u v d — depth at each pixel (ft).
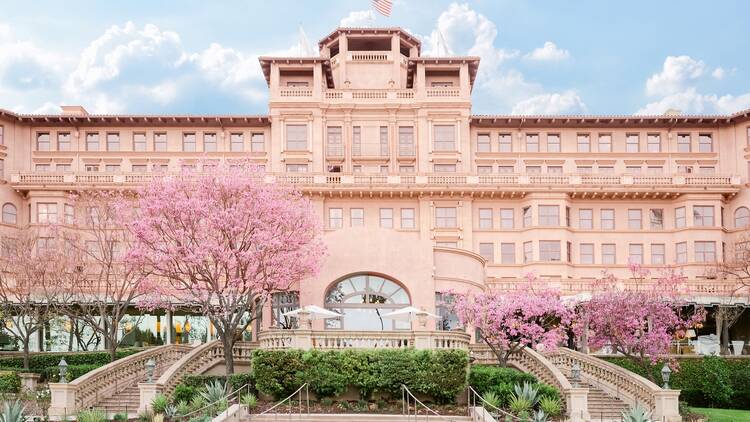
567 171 247.70
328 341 120.37
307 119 242.99
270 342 122.31
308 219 149.07
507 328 139.95
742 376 142.82
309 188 229.66
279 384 115.44
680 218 237.45
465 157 242.17
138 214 146.61
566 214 234.99
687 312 189.78
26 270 164.04
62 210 227.20
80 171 237.25
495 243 235.20
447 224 234.99
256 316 144.25
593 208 239.30
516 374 120.37
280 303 157.99
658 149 250.37
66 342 189.98
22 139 241.14
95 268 189.67
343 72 251.80
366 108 244.01
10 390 127.24
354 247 154.20
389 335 120.16
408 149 244.01
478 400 118.52
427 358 115.75
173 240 139.23
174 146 245.24
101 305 162.91
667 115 245.65
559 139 250.78
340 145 243.40
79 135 243.40
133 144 245.24
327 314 131.64
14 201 228.84
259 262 136.46
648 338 138.72
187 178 146.20
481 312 138.72
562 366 143.13
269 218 141.38
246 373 123.13
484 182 234.99
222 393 108.58
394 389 115.44
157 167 222.07
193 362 129.39
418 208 235.40
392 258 154.51
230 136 247.50
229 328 132.98
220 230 137.69
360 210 234.58
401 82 253.65
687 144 249.96
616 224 238.48
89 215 179.01
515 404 109.81
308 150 240.53
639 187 234.99
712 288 191.72
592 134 250.78
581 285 198.08
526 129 250.57
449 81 250.98
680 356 147.13
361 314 152.76
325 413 109.60
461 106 243.81
